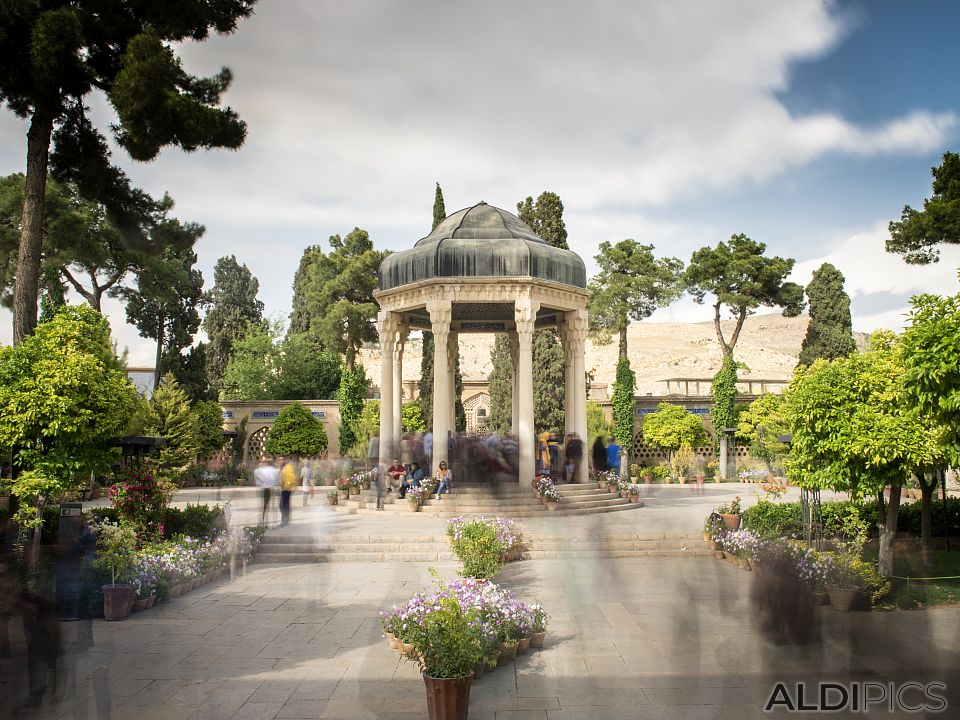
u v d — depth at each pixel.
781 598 9.27
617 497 20.72
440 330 19.83
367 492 20.11
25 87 15.21
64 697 6.70
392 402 21.77
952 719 6.04
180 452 28.94
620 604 10.29
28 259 15.33
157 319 39.69
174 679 7.31
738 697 6.63
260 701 6.69
